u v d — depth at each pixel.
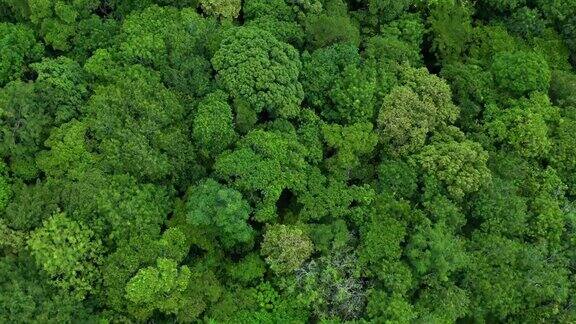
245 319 26.39
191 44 30.05
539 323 28.11
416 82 31.08
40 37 31.28
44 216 25.45
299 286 26.50
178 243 26.17
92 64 29.33
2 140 26.91
